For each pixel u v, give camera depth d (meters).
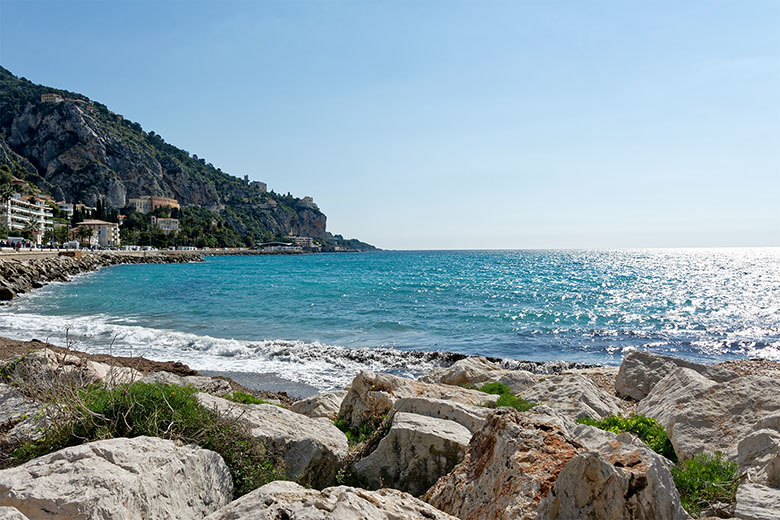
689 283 71.44
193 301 43.97
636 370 14.02
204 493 5.49
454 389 12.30
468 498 5.50
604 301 48.19
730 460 7.12
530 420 5.89
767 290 62.31
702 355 25.92
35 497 4.15
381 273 91.88
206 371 20.28
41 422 6.67
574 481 4.49
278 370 20.66
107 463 4.82
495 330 31.45
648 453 5.00
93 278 72.31
